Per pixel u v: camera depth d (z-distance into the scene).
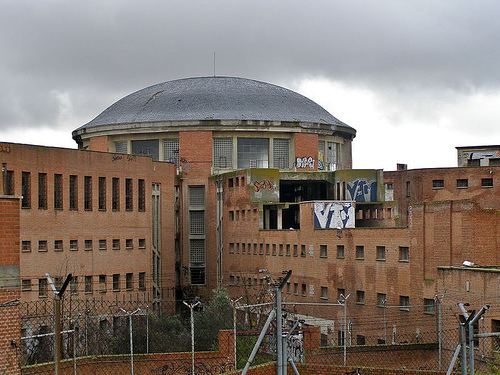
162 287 82.69
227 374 28.91
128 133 92.12
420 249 56.28
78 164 71.44
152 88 101.56
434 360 40.69
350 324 61.31
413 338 56.12
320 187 86.56
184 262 89.25
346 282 64.75
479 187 96.75
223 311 59.34
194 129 89.81
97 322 52.22
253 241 79.19
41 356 41.59
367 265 62.31
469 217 52.31
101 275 73.06
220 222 86.12
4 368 24.34
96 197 73.06
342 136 98.19
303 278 70.81
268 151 91.56
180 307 84.44
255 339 40.50
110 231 74.38
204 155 89.75
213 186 88.19
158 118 91.44
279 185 83.19
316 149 92.69
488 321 44.84
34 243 66.69
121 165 75.94
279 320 19.25
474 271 46.62
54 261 68.38
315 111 96.69
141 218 77.94
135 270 76.81
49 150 68.69
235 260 83.00
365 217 80.44
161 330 54.56
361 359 38.91
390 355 39.97
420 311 56.12
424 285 55.72
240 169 84.81
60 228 69.31
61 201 69.69
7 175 64.75
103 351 48.00
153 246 81.81
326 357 37.94
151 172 80.12
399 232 58.75
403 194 102.00
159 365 33.38
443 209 54.28
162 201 82.94
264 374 29.88
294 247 72.38
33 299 65.44
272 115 91.94
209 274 88.38
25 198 66.31
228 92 95.81
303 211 71.25
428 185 99.25
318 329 37.69
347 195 81.62
